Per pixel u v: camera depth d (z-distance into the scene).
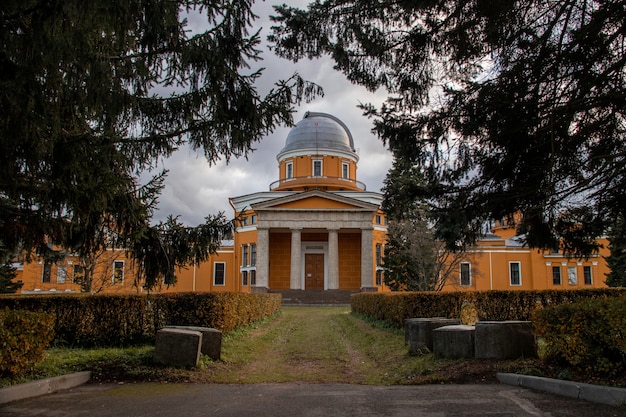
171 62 7.22
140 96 7.58
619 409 6.08
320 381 9.00
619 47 8.12
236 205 54.00
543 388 7.26
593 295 14.44
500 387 7.57
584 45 8.00
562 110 7.94
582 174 8.74
